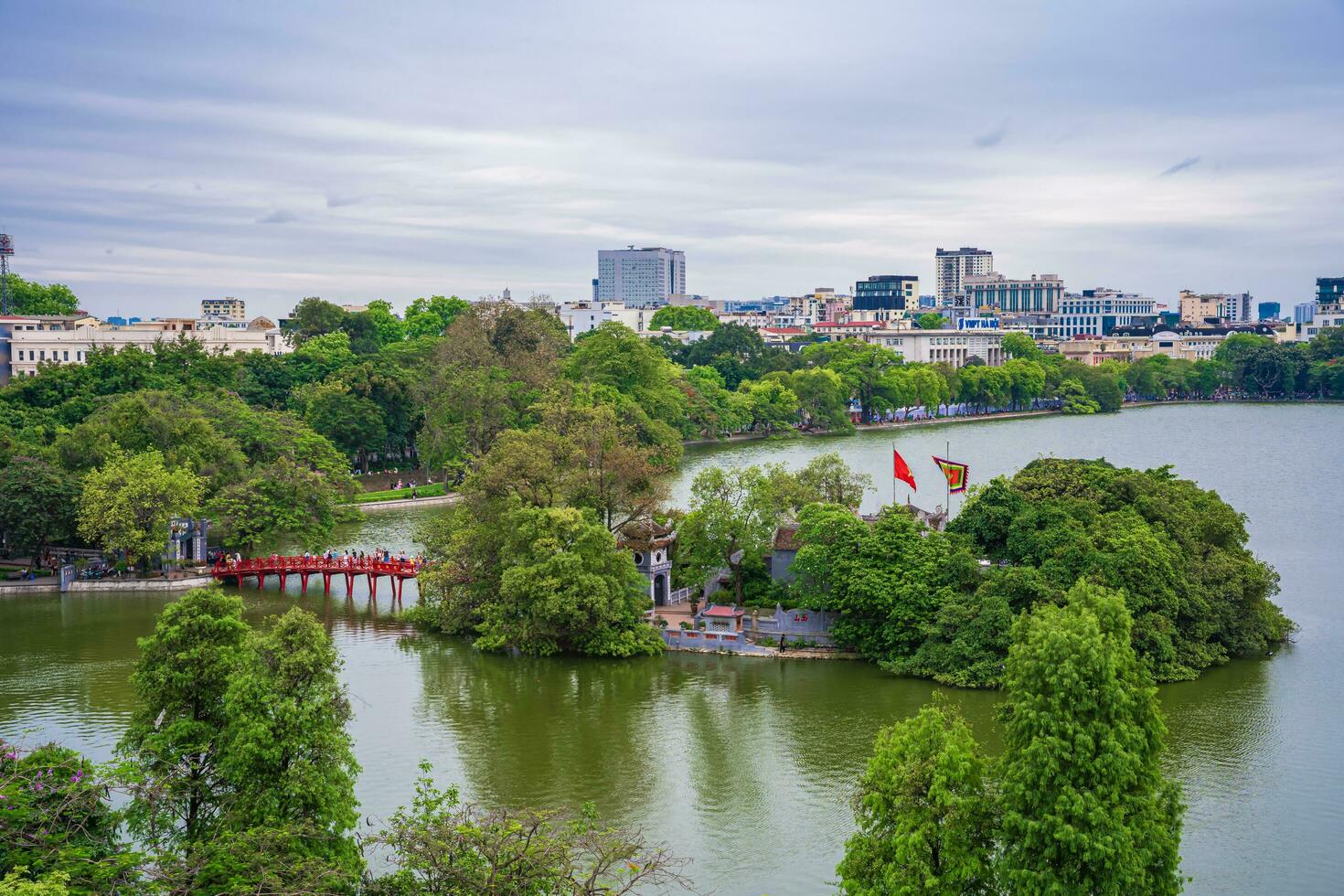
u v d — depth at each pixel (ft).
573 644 425.28
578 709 365.61
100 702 367.66
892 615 396.78
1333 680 381.81
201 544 562.25
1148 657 377.71
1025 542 412.77
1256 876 260.42
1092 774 211.61
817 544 418.92
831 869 265.13
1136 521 416.05
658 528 485.56
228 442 593.01
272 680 236.02
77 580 524.52
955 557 405.39
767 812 293.64
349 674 402.11
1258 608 414.62
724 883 259.19
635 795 303.68
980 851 215.72
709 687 385.29
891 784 220.43
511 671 405.18
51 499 525.34
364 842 222.48
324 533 552.41
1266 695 368.27
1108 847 202.80
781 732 343.87
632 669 405.80
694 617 440.86
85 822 209.77
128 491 512.22
